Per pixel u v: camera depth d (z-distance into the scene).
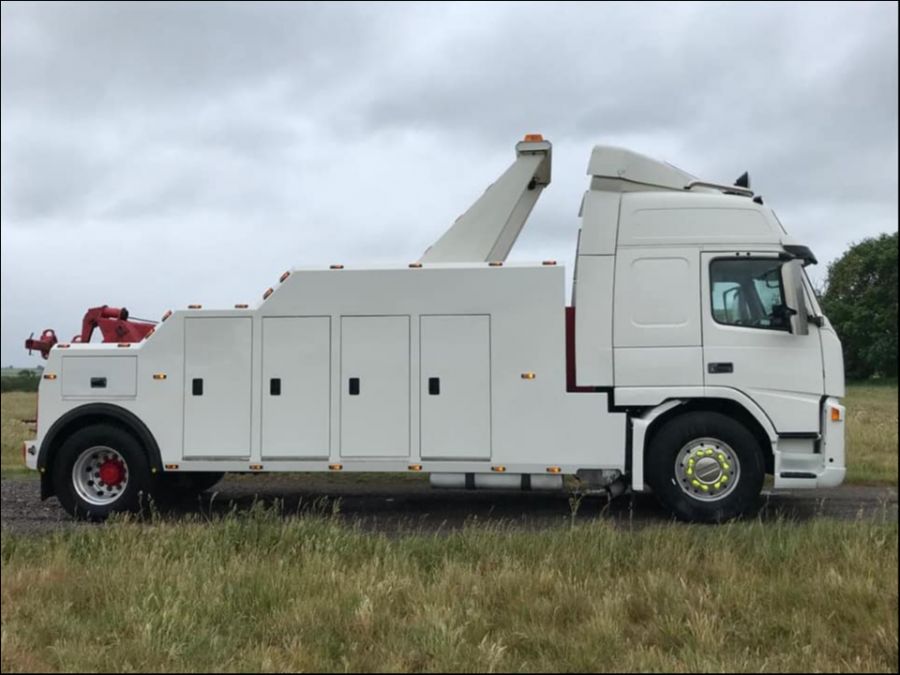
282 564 5.43
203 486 9.69
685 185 8.16
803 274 7.81
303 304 8.08
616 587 4.95
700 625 4.27
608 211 8.02
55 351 8.43
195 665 3.97
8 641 4.21
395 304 7.98
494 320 7.87
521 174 8.73
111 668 3.96
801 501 9.01
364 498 9.84
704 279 7.82
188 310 8.23
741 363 7.71
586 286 7.90
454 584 5.01
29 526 8.09
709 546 5.74
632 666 3.90
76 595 4.97
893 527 6.14
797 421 7.64
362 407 7.97
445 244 8.70
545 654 4.08
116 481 8.39
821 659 3.96
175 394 8.23
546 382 7.80
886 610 4.49
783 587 4.88
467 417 7.86
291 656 4.05
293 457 8.04
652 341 7.78
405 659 4.02
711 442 7.73
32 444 8.45
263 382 8.10
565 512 8.76
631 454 7.73
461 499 9.68
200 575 5.18
